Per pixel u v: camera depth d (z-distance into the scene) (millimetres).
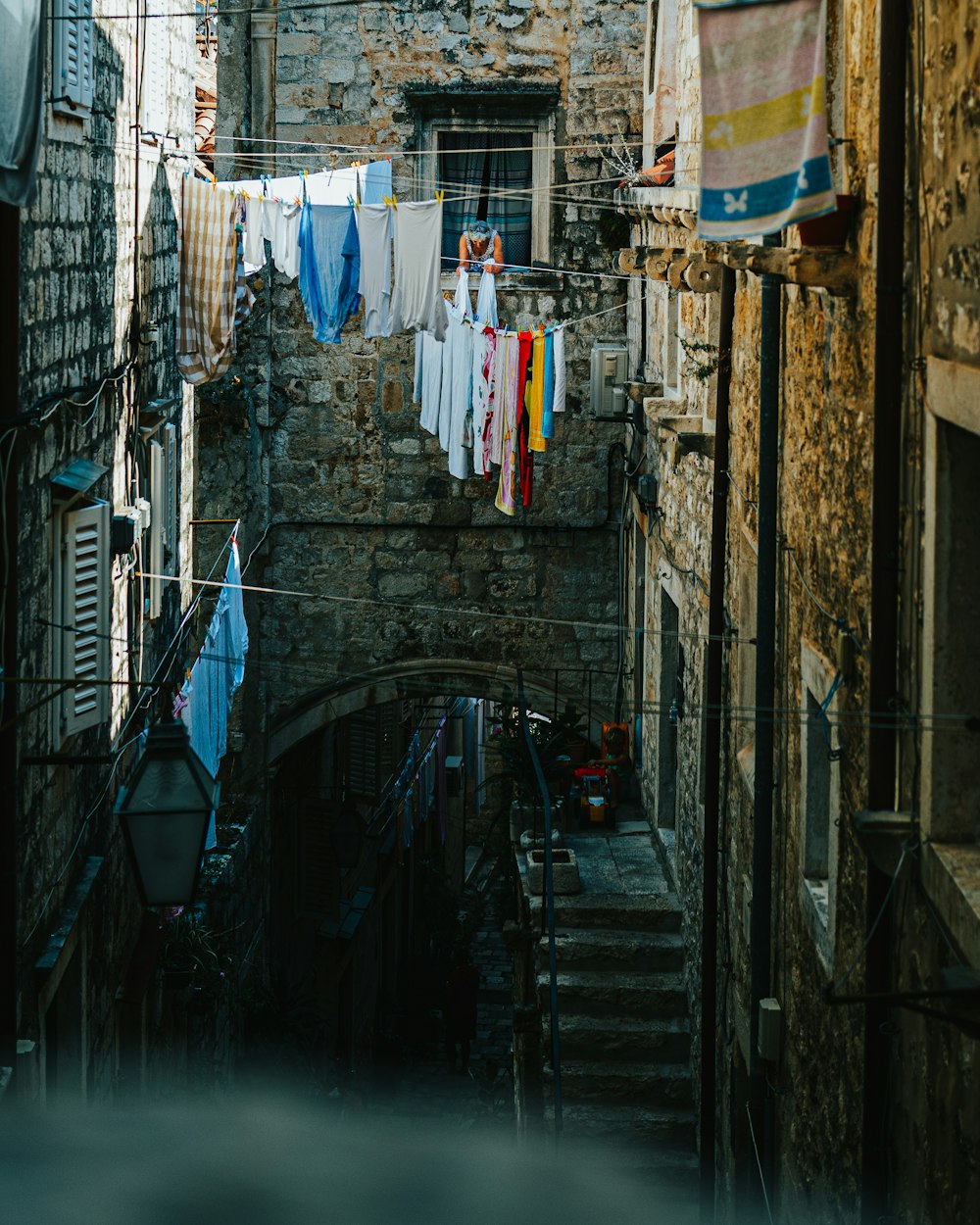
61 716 9125
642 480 15094
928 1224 5328
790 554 8609
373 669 18641
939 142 5387
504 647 18578
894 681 5965
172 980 12922
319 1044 19188
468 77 17547
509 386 15773
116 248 11047
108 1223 3352
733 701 10883
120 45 11039
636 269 11484
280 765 19219
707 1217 10477
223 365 14211
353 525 18406
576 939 13625
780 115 5645
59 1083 9688
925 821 5484
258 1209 3527
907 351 5832
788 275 6902
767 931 8766
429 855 28734
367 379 18141
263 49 17562
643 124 17391
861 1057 6465
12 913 7590
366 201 14008
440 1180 3682
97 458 10375
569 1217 3643
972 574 5406
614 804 16016
